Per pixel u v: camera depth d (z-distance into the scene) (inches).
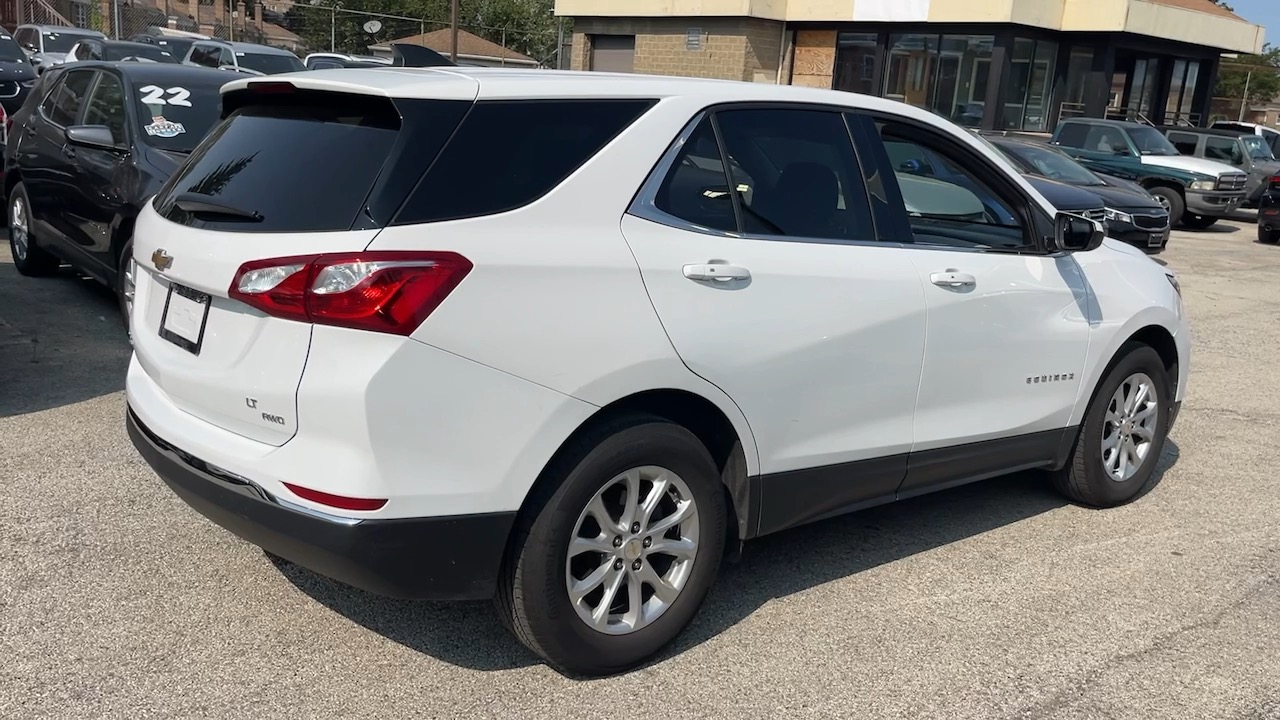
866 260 154.2
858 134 160.6
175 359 133.0
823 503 155.9
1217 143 856.9
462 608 151.9
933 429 166.6
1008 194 181.3
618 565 133.4
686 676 137.3
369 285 111.8
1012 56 984.9
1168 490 219.8
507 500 121.3
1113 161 780.0
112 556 160.1
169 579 154.5
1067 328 185.0
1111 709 134.4
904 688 136.9
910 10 990.4
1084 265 191.5
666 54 1102.4
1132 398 204.7
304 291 113.6
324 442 114.7
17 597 146.2
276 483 117.4
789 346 143.3
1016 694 136.7
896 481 164.6
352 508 113.5
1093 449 197.6
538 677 135.0
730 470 144.6
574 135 130.0
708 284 135.3
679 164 137.6
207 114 290.7
